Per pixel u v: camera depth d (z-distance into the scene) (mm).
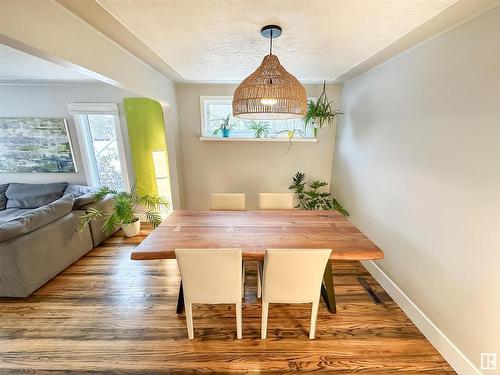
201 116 3475
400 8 1325
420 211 1858
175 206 3488
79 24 1469
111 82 1914
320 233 1934
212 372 1554
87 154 3785
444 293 1638
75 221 2791
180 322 1941
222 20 1474
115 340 1771
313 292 1633
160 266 2738
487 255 1343
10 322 1923
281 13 1386
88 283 2432
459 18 1435
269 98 1443
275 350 1697
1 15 1052
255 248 1689
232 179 3768
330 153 3680
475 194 1401
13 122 3596
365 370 1562
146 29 1605
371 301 2182
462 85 1473
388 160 2268
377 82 2436
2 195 3615
